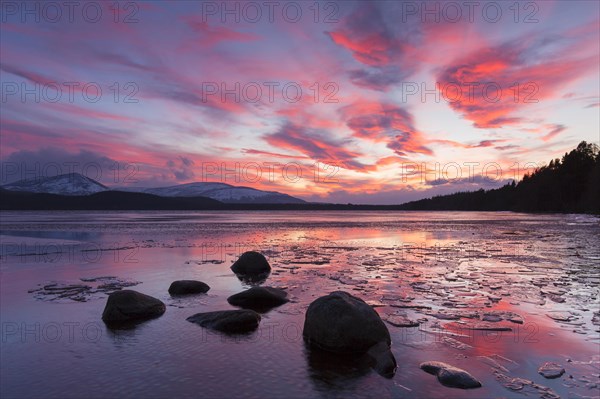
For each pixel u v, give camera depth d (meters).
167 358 6.85
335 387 5.74
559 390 5.62
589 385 5.77
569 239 30.98
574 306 10.23
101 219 74.94
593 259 19.17
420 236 34.75
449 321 8.97
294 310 10.08
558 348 7.28
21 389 5.65
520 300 10.91
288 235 35.84
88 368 6.39
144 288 12.82
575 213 105.50
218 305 10.65
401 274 15.16
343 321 7.30
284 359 6.86
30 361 6.71
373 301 10.86
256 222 64.50
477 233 38.31
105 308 9.48
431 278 14.29
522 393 5.53
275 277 14.69
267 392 5.57
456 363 6.62
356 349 7.13
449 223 61.09
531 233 38.09
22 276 14.84
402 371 6.31
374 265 17.53
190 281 12.36
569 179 125.75
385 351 6.81
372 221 70.50
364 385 5.81
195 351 7.19
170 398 5.38
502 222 63.22
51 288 12.64
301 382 5.91
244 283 13.62
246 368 6.43
